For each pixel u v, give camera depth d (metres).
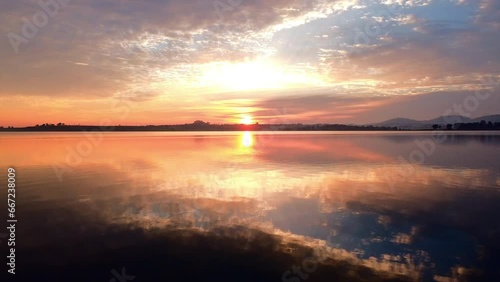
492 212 15.34
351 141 81.00
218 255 10.29
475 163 34.72
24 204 16.45
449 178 25.19
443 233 12.47
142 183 22.80
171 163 34.94
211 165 33.38
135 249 10.71
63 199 17.61
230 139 97.62
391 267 9.67
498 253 10.65
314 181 23.77
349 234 12.38
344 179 24.67
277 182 23.33
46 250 10.62
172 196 18.56
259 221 13.88
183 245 11.06
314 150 53.72
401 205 16.67
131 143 74.19
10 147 53.72
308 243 11.42
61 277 8.92
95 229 12.64
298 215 14.81
